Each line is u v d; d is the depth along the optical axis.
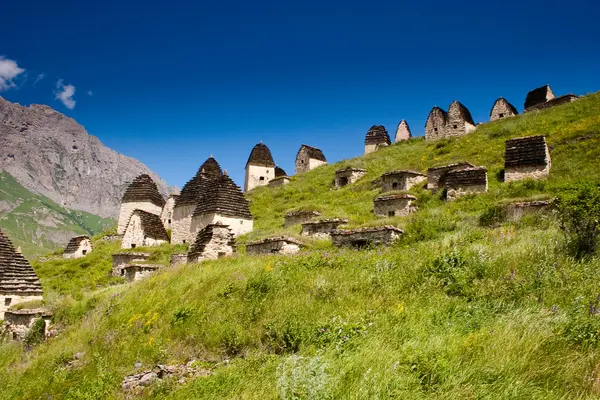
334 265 16.03
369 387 6.75
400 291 12.23
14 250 26.20
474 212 25.42
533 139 31.55
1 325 21.34
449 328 8.95
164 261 34.53
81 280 35.81
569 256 12.12
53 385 12.66
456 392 6.38
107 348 14.19
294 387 7.32
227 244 25.56
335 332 10.05
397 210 31.52
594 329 7.36
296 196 51.66
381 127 74.56
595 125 37.94
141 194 52.59
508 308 9.48
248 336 11.83
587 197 12.82
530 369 6.73
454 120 59.06
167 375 11.41
